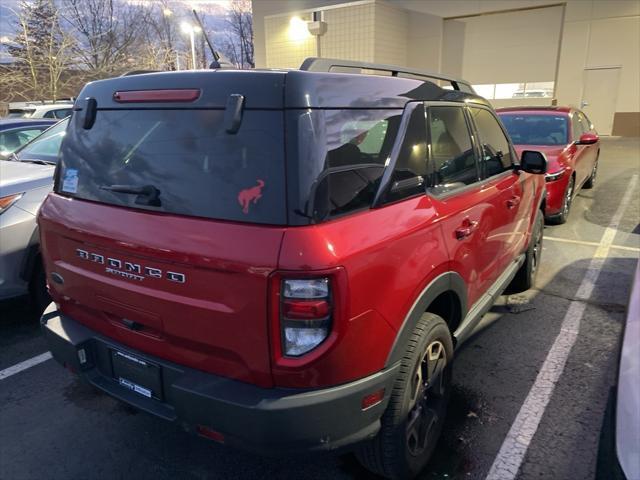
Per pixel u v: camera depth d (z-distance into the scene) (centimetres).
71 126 262
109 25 2627
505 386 335
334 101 204
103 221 228
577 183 773
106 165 237
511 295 482
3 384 346
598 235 674
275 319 184
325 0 2134
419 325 239
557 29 1866
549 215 698
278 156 189
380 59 1934
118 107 236
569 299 471
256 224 190
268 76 195
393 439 227
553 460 268
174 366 216
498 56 1997
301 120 190
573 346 386
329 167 195
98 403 324
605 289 493
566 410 309
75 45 2355
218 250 190
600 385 335
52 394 334
